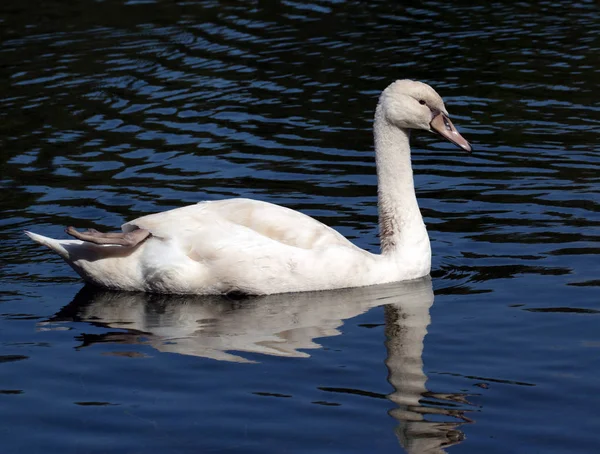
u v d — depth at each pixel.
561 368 10.57
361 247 14.34
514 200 16.09
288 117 20.59
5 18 27.84
